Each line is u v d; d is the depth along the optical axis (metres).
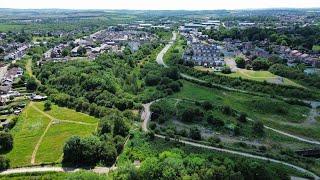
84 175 193.88
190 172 195.75
